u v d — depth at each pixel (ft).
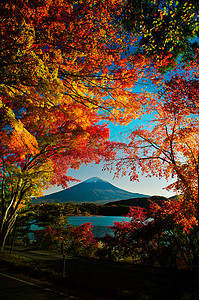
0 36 18.58
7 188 49.16
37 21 17.98
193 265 28.78
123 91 22.85
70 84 21.42
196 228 32.17
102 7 18.92
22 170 40.70
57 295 18.65
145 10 22.61
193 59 27.02
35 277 25.17
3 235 42.80
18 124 18.86
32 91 19.34
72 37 19.69
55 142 34.78
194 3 21.74
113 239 38.14
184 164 32.60
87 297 18.57
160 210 34.73
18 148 26.40
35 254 41.83
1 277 24.89
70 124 27.53
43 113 23.03
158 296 18.02
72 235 51.83
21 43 16.49
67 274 25.39
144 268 29.91
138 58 21.61
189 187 30.83
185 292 18.56
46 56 18.44
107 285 21.08
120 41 21.25
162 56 24.09
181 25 23.53
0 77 17.76
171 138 35.29
